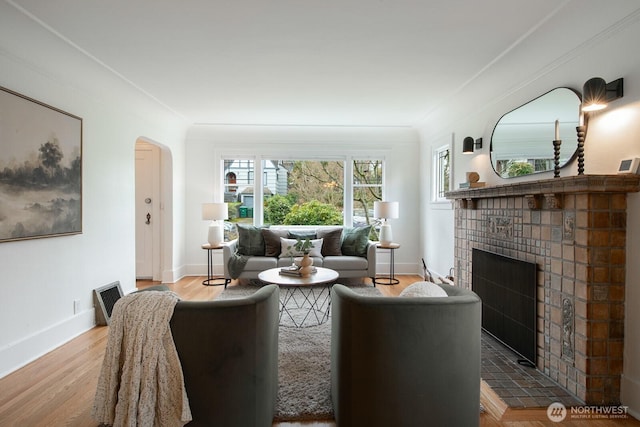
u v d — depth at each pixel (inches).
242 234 187.2
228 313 56.0
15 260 90.7
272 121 190.7
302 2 76.3
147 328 54.1
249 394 57.5
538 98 100.7
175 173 193.9
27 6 76.4
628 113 72.5
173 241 191.6
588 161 82.9
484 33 89.5
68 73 108.4
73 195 111.2
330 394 77.6
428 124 190.5
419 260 214.1
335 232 191.0
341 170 218.7
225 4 76.9
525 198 95.5
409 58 105.5
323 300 155.9
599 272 73.7
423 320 58.9
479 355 62.6
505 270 104.3
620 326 73.9
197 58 106.0
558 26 83.8
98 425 66.9
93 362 94.4
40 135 97.5
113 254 136.5
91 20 82.9
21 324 92.5
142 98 145.6
